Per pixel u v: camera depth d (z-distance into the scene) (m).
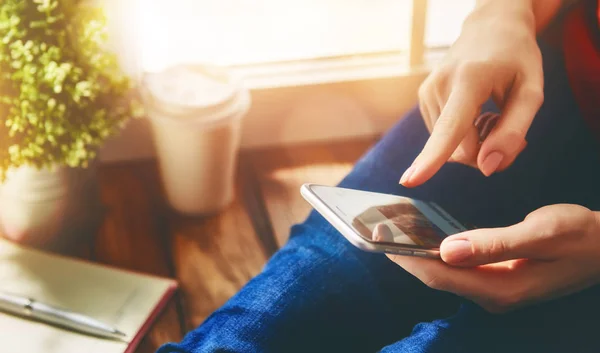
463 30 0.80
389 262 0.78
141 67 1.18
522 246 0.60
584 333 0.64
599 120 0.77
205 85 1.11
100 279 0.99
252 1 1.31
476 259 0.60
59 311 0.91
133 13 1.10
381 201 0.69
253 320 0.70
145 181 1.27
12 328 0.90
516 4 0.80
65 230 1.07
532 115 0.69
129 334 0.91
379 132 1.40
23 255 1.02
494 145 0.67
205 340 0.69
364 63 1.32
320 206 0.62
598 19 0.79
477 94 0.69
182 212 1.20
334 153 1.37
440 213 0.74
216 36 1.29
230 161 1.15
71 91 0.82
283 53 1.31
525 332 0.64
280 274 0.75
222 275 1.11
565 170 0.82
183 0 1.25
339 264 0.76
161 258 1.13
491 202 0.82
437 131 0.67
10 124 0.82
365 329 0.75
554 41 0.90
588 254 0.63
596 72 0.76
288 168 1.33
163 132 1.08
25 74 0.80
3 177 0.86
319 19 1.35
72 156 0.85
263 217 1.22
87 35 0.85
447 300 0.79
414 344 0.65
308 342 0.71
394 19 1.38
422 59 1.33
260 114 1.31
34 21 0.84
